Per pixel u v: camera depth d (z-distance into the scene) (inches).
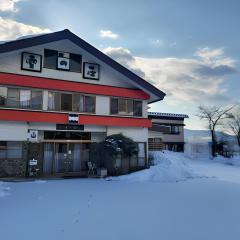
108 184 605.3
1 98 647.8
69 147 749.9
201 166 1087.6
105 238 260.1
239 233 283.6
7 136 645.3
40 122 690.2
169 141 1501.0
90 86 751.1
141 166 808.3
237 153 1636.3
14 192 477.7
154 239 260.4
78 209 368.2
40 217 325.4
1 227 286.7
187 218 337.4
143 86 806.5
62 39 697.6
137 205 402.6
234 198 466.9
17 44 644.7
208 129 1673.2
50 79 700.7
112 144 741.3
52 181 623.5
